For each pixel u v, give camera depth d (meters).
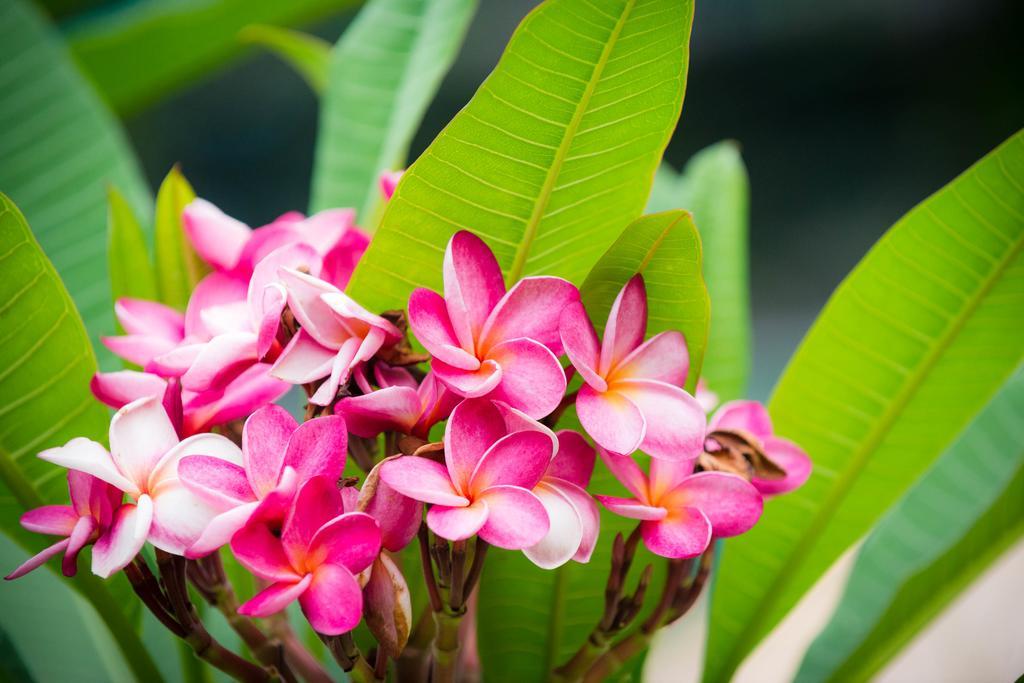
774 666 1.48
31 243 0.91
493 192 0.91
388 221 0.91
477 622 1.00
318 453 0.83
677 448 0.85
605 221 0.93
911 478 1.04
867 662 1.06
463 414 0.84
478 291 0.86
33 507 0.98
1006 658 1.49
